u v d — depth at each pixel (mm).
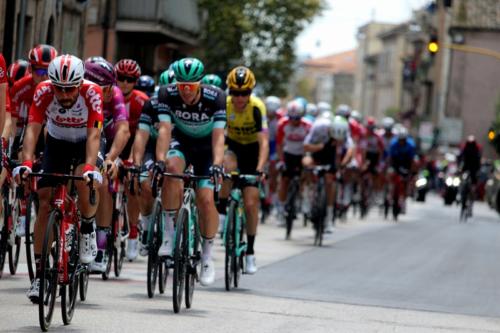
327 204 40438
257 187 24000
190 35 80812
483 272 31141
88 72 19891
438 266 32062
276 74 84688
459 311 22500
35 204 22969
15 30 48156
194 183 20875
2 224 21875
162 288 21562
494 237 47719
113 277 24094
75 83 16844
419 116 179375
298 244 36656
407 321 20375
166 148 19938
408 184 56469
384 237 42812
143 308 19578
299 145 38125
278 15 83812
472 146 61344
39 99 17609
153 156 25422
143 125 23203
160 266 21281
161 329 17391
